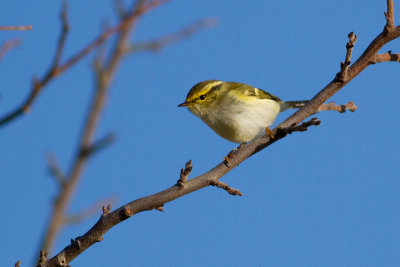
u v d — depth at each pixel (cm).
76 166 468
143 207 846
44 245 456
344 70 944
